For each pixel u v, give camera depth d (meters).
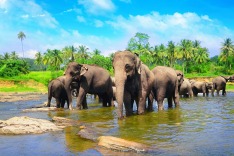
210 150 6.55
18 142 8.11
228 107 16.39
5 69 71.75
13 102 28.89
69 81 17.70
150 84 13.75
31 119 10.64
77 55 108.62
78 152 6.80
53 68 100.88
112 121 11.37
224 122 10.37
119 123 10.71
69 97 17.81
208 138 7.75
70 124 11.16
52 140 8.27
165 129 9.22
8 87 63.16
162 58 100.69
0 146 7.68
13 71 72.88
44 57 103.56
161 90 14.75
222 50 98.56
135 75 12.72
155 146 7.04
